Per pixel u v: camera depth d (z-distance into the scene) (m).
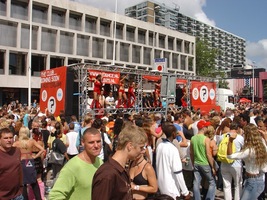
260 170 5.46
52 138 9.64
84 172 3.36
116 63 46.47
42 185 7.48
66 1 39.97
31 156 6.46
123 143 3.02
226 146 6.50
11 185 4.91
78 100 17.20
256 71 90.00
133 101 19.70
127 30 49.38
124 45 48.22
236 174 6.52
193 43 62.56
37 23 36.97
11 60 35.34
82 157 3.45
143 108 20.38
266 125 7.57
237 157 5.61
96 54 44.19
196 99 23.58
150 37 53.19
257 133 5.50
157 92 20.86
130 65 48.81
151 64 52.38
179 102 23.88
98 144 3.41
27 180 6.26
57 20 39.69
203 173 6.68
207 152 6.60
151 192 4.17
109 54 45.81
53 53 38.38
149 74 20.58
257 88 81.94
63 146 8.63
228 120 7.75
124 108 18.97
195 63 68.50
